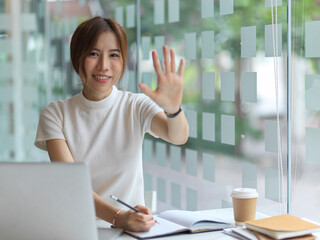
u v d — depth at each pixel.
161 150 3.17
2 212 1.38
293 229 1.62
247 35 2.33
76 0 4.22
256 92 2.28
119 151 1.96
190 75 2.78
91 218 1.42
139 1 3.39
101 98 1.97
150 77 3.32
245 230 1.69
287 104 2.10
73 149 1.96
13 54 4.70
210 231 1.72
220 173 2.54
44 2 4.52
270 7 2.19
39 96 4.63
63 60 4.39
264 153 2.24
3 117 4.73
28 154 4.71
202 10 2.67
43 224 1.40
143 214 1.68
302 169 2.05
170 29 3.01
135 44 3.47
